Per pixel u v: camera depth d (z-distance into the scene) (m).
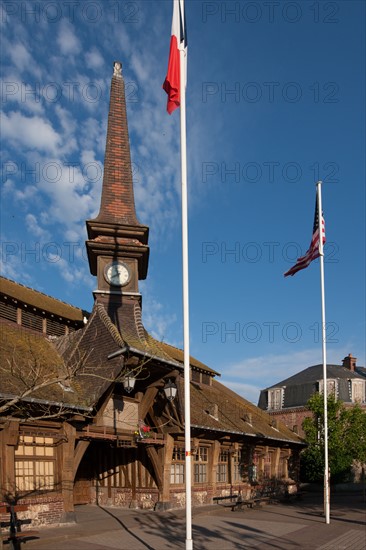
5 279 19.59
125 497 18.14
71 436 13.74
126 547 10.82
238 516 17.48
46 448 13.30
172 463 18.17
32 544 10.80
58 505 13.23
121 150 20.86
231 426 22.06
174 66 9.89
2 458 11.90
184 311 9.35
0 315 17.55
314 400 34.31
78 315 21.70
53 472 13.38
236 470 23.17
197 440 19.48
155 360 15.33
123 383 14.70
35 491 12.70
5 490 11.79
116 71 22.12
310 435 34.34
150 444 17.03
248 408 30.06
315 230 17.30
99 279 18.89
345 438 33.34
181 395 17.70
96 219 19.47
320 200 17.11
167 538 12.08
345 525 15.53
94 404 14.02
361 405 44.97
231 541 12.08
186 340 9.27
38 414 13.05
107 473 18.95
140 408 16.81
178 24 9.96
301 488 36.81
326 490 16.11
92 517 15.14
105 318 17.06
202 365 29.34
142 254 19.42
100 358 15.53
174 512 16.84
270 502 23.47
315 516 17.92
